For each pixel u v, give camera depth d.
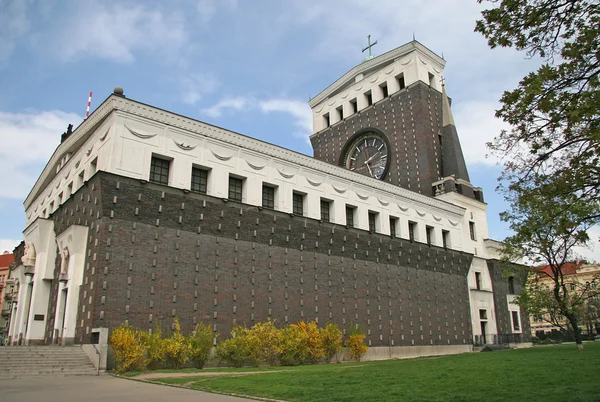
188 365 30.09
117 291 29.33
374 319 44.50
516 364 24.19
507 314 61.62
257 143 39.47
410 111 63.25
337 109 74.38
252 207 37.69
